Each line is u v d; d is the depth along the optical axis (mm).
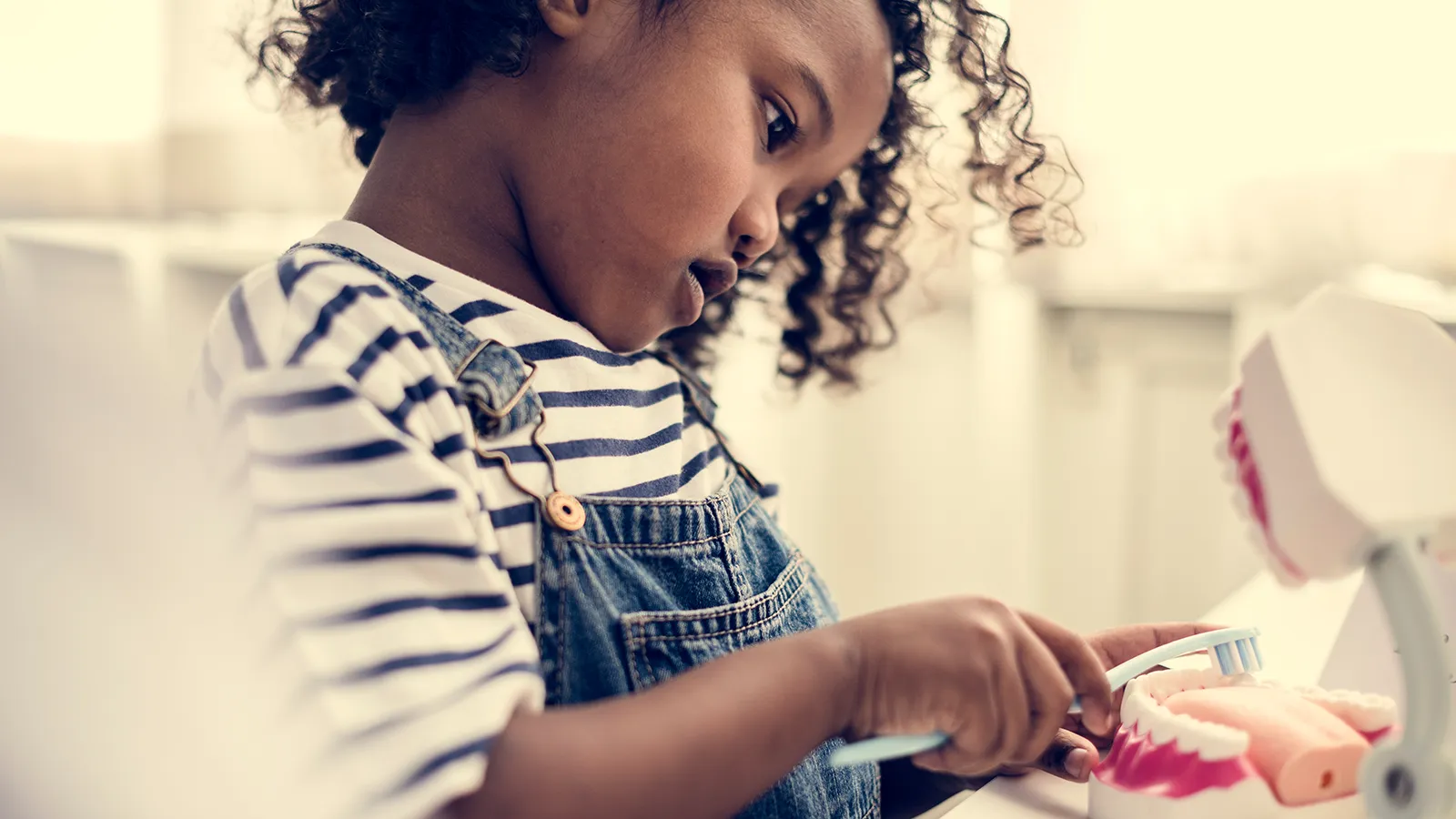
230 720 302
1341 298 380
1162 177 1075
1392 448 357
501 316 547
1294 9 1006
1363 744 391
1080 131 1092
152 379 331
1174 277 1094
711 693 393
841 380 925
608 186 553
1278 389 365
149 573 297
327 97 690
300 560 379
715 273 596
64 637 285
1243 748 387
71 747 280
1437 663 344
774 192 589
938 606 437
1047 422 1296
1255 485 376
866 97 593
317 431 408
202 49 1030
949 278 1203
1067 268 1140
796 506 1474
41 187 986
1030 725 419
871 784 608
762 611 573
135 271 1000
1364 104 985
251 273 490
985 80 760
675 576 544
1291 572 377
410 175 574
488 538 461
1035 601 1307
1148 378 1253
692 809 377
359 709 354
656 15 553
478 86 567
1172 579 1271
